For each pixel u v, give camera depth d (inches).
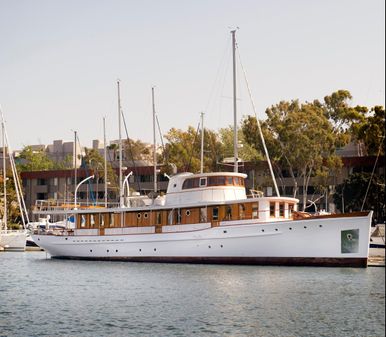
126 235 2311.8
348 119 4151.1
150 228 2284.7
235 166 2361.0
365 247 1951.3
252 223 2069.4
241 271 1955.0
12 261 2511.1
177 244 2194.9
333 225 1971.0
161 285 1753.2
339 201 3629.4
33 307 1466.5
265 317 1318.9
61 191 4840.1
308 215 2110.0
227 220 2142.0
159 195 2386.8
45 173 4936.0
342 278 1785.2
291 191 4094.5
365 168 3828.7
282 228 2020.2
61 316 1360.7
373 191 3444.9
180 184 2283.5
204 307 1434.5
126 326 1259.8
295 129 3592.5
